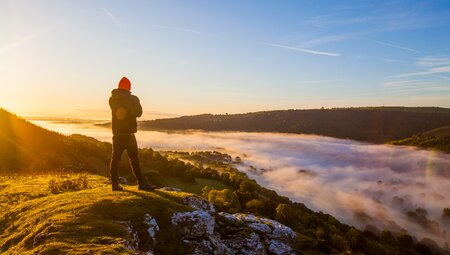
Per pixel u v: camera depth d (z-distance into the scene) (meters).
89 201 11.39
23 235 9.96
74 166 39.31
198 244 10.64
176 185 98.06
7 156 37.72
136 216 10.53
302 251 14.56
